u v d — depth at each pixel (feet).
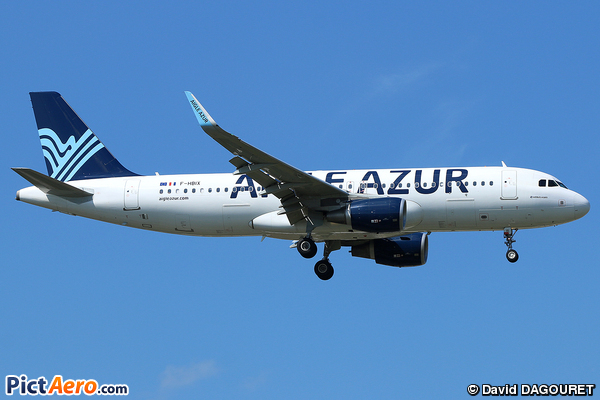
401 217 361.71
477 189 375.45
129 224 418.92
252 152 335.06
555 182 376.48
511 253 390.83
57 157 442.50
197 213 403.95
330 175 393.70
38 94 447.83
